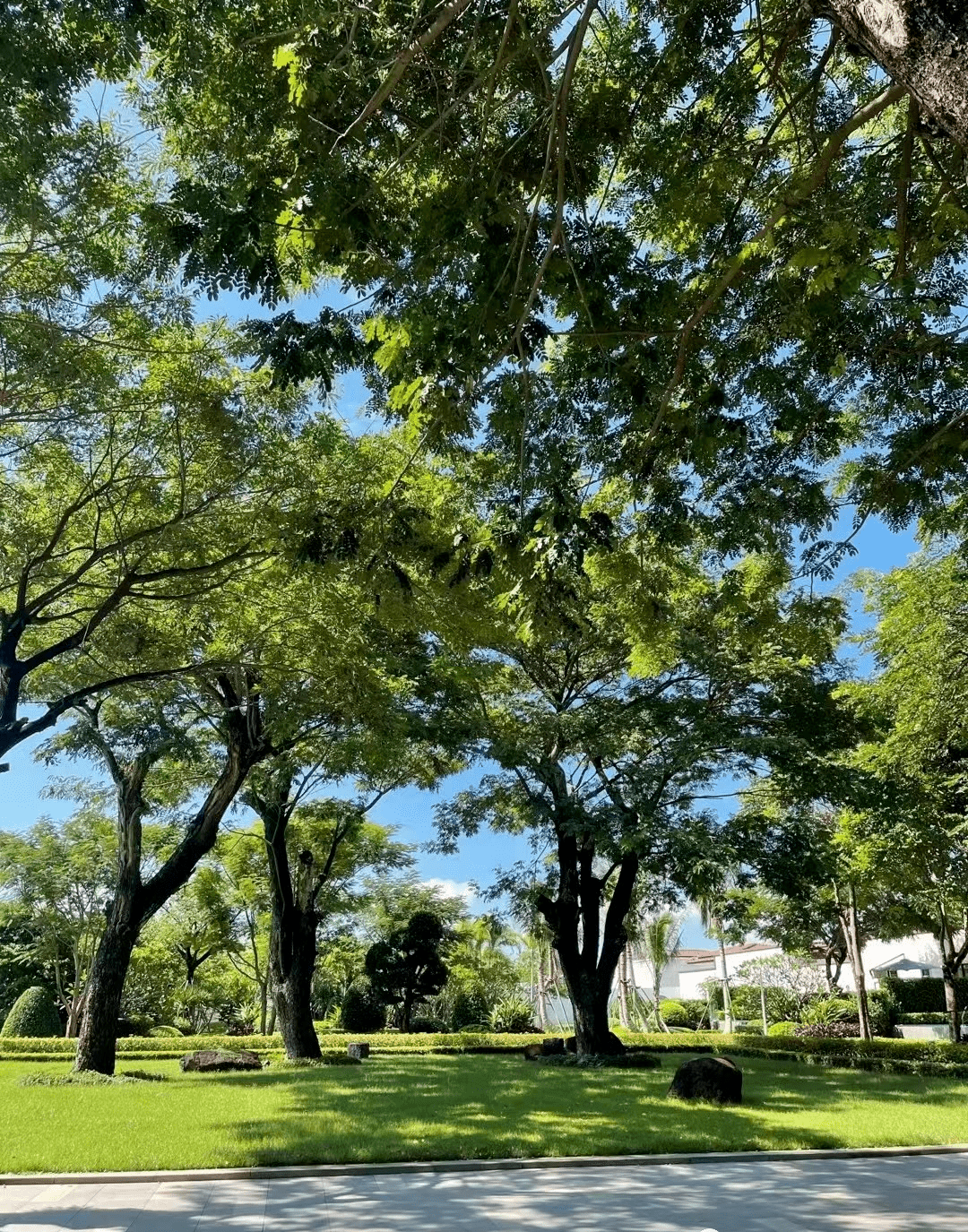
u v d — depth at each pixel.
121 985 17.95
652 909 25.09
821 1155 10.59
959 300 6.96
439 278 5.84
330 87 5.23
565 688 22.02
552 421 7.25
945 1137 11.41
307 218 5.49
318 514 7.19
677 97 6.69
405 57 4.43
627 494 7.89
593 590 11.10
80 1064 17.39
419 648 18.55
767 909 30.19
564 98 4.74
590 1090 15.62
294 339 6.05
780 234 6.40
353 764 18.81
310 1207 8.12
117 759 18.16
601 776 20.80
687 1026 46.66
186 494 11.14
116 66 6.64
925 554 16.86
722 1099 14.19
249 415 10.77
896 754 18.41
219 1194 8.64
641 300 6.28
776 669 18.81
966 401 7.48
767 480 7.77
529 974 45.31
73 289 8.69
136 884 18.06
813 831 20.38
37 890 31.03
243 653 12.97
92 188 7.95
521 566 6.08
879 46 2.71
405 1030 33.31
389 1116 12.69
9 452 10.26
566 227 6.09
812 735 19.58
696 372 7.02
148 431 10.71
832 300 6.16
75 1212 7.89
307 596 12.11
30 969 36.44
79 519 11.79
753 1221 7.55
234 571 11.48
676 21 6.32
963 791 18.88
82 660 15.95
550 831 21.81
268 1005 36.50
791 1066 22.33
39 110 6.72
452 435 6.33
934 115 2.60
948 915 25.25
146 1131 11.32
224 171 6.56
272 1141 10.79
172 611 13.27
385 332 5.69
